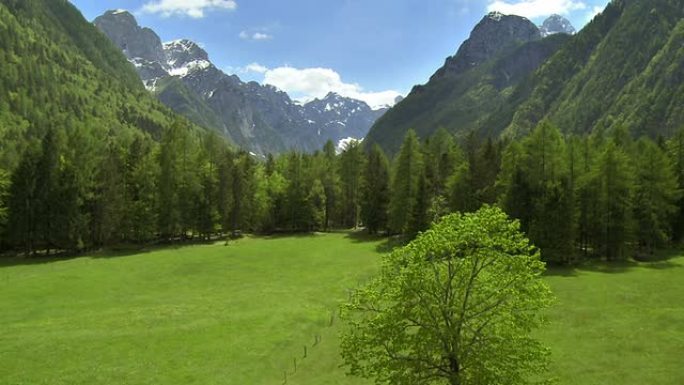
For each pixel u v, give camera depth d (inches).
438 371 1056.8
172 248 4343.0
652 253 3489.2
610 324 2005.4
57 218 4003.4
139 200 4520.2
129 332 2046.0
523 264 1033.5
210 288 2947.8
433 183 4564.5
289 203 5423.2
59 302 2561.5
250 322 2204.7
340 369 1716.3
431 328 1020.5
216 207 4963.1
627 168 3339.1
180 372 1673.2
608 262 3257.9
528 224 3280.0
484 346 1010.7
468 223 1042.7
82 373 1630.2
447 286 1037.2
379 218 4832.7
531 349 1063.6
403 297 1029.8
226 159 5211.6
